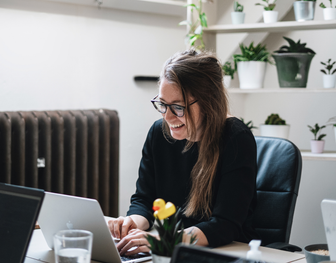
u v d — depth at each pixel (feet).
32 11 8.10
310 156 7.36
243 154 4.32
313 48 9.15
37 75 8.25
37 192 2.77
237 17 8.10
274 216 4.96
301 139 9.42
